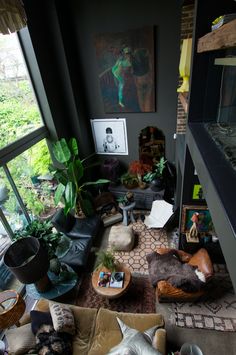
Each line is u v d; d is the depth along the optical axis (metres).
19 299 2.45
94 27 3.85
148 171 4.71
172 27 3.60
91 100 4.57
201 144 1.93
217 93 2.36
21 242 2.83
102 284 2.98
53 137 4.14
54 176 3.97
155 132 4.64
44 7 3.47
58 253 3.44
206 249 3.48
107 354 2.13
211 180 1.40
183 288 2.77
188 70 2.83
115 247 3.95
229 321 2.80
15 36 3.22
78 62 4.21
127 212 4.49
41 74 3.57
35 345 2.26
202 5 2.06
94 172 5.34
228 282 3.27
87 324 2.51
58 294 3.07
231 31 1.13
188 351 2.20
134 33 3.72
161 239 4.16
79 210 4.43
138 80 4.10
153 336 2.25
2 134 3.07
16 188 3.36
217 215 1.28
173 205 4.50
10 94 3.24
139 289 3.32
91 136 5.02
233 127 2.08
